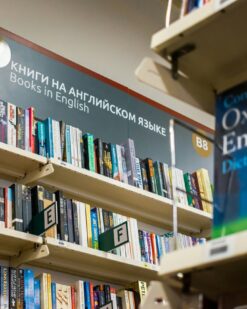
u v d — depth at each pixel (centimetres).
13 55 321
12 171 287
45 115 323
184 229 379
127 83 392
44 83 332
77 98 348
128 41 408
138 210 347
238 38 112
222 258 84
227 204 100
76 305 270
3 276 245
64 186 309
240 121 108
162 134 397
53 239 263
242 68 122
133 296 301
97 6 397
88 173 295
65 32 365
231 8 102
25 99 317
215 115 117
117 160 319
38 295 256
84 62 369
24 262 271
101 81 370
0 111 271
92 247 284
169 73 119
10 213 259
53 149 284
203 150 426
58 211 275
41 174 278
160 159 386
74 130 302
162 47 116
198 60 120
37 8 354
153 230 363
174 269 92
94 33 386
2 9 333
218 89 127
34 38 344
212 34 111
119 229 281
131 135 372
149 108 398
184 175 366
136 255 304
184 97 121
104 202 330
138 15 425
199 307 94
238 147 105
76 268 300
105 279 321
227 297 99
